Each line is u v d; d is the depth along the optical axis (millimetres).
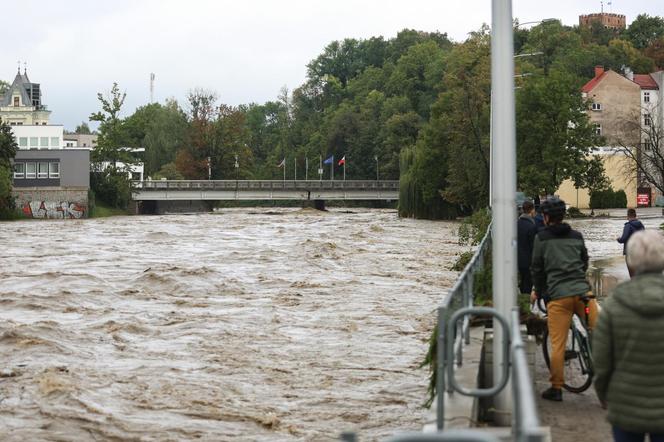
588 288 12180
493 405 10953
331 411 16359
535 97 99375
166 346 23453
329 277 41625
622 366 6836
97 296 34312
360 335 25062
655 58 193625
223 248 60656
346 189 144500
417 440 4523
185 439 14734
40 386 18281
